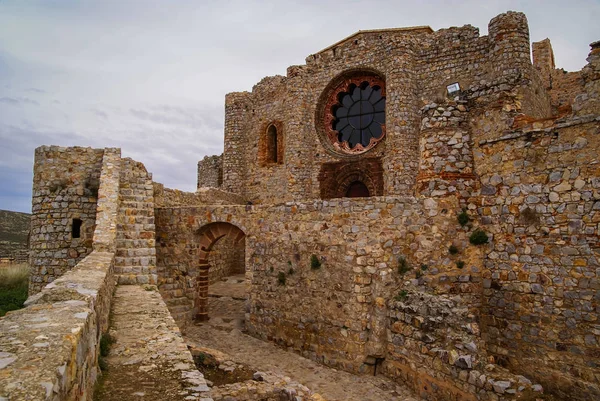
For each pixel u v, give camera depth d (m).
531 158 11.62
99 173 16.94
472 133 13.20
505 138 12.23
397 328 11.64
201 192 26.11
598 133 10.38
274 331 14.72
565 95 32.47
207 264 17.53
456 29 24.95
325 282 13.34
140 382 5.75
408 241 12.67
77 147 16.95
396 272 12.46
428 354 10.58
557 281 10.86
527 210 11.60
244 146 35.50
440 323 10.62
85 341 4.53
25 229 61.56
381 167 27.00
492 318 12.12
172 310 16.50
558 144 11.10
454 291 12.62
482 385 9.20
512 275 11.79
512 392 8.75
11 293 21.59
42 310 4.91
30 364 3.21
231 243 29.61
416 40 25.95
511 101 12.52
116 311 9.16
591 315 10.18
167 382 5.75
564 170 10.93
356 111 29.58
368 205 12.84
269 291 15.09
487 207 12.56
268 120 33.69
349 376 11.96
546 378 10.83
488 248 12.41
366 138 29.22
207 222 16.84
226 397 8.53
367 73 28.36
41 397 2.73
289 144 30.25
